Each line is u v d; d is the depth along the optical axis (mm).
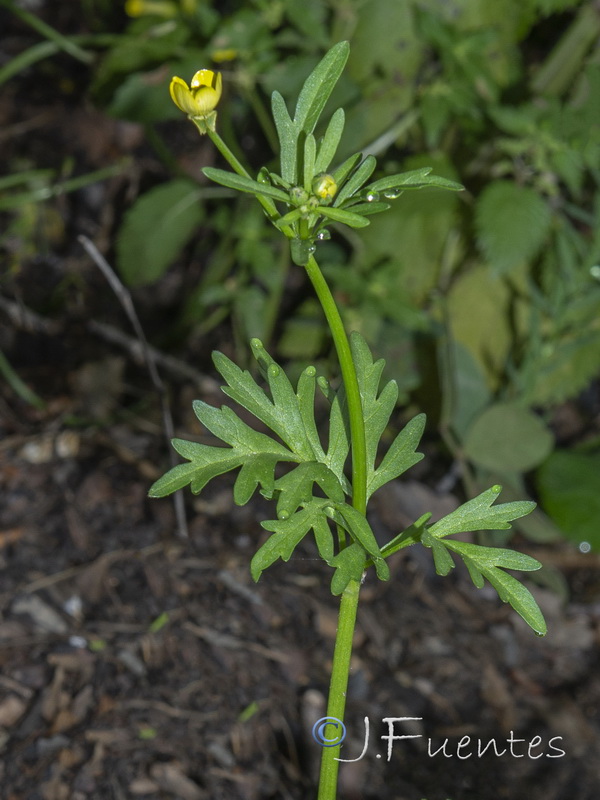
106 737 450
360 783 464
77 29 985
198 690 479
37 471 602
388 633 551
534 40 795
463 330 715
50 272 795
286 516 305
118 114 679
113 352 744
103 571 532
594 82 591
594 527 647
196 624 512
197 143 885
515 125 604
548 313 675
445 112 620
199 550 562
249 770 453
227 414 317
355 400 305
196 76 291
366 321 672
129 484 603
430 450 709
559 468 683
